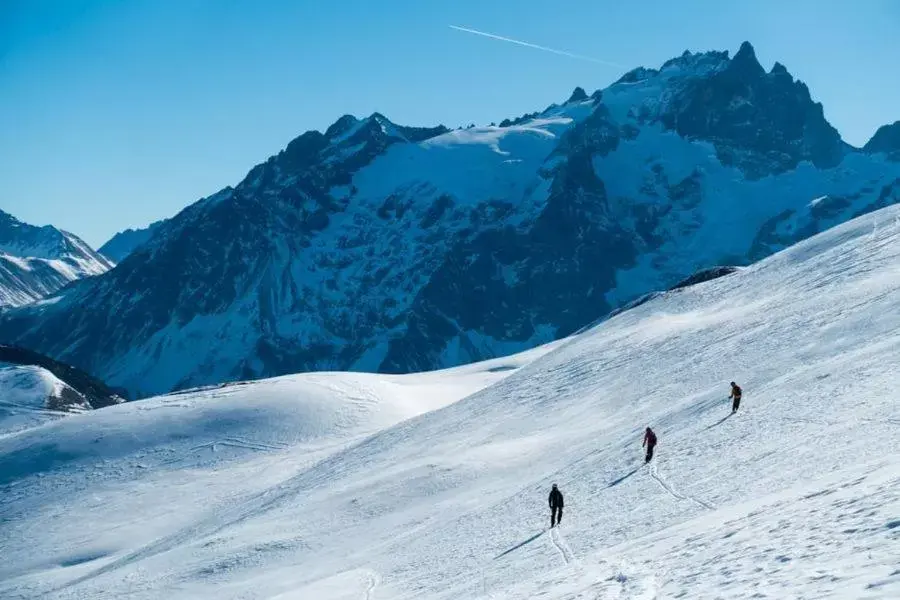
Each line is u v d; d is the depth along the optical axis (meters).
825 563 11.80
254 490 97.12
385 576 36.28
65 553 87.50
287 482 86.31
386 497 57.84
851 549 12.08
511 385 90.88
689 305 100.19
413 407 132.88
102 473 110.44
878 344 42.69
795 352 51.38
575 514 34.38
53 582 77.12
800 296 72.81
